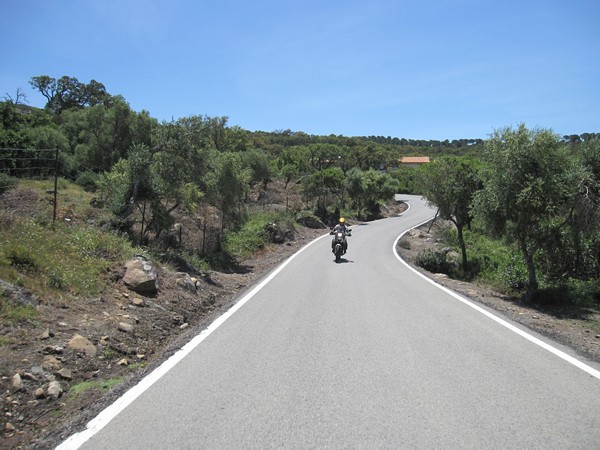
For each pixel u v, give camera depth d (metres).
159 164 16.16
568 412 3.92
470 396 4.27
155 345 6.14
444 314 8.38
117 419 3.70
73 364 4.85
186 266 11.50
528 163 11.77
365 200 53.53
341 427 3.57
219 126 53.97
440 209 22.55
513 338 6.62
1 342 4.77
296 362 5.28
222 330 6.88
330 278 13.50
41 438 3.40
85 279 7.33
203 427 3.56
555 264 16.16
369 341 6.30
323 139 141.75
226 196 20.75
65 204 19.22
